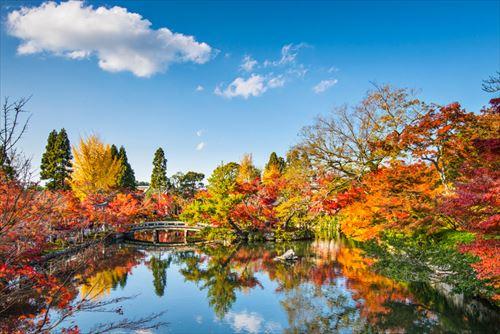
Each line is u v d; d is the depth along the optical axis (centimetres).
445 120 1923
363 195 2477
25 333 811
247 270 2375
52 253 1984
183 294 1823
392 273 1931
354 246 3259
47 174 4559
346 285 1831
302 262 2528
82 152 4216
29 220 618
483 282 1347
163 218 5900
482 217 1097
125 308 1585
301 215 4009
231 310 1550
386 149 2288
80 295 1728
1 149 454
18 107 459
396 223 2012
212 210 3772
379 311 1421
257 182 4309
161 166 6750
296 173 2836
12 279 768
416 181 2098
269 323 1380
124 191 5181
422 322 1289
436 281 1705
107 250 2889
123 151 6344
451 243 1709
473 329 1203
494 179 1062
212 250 3394
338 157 2595
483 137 1823
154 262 2777
